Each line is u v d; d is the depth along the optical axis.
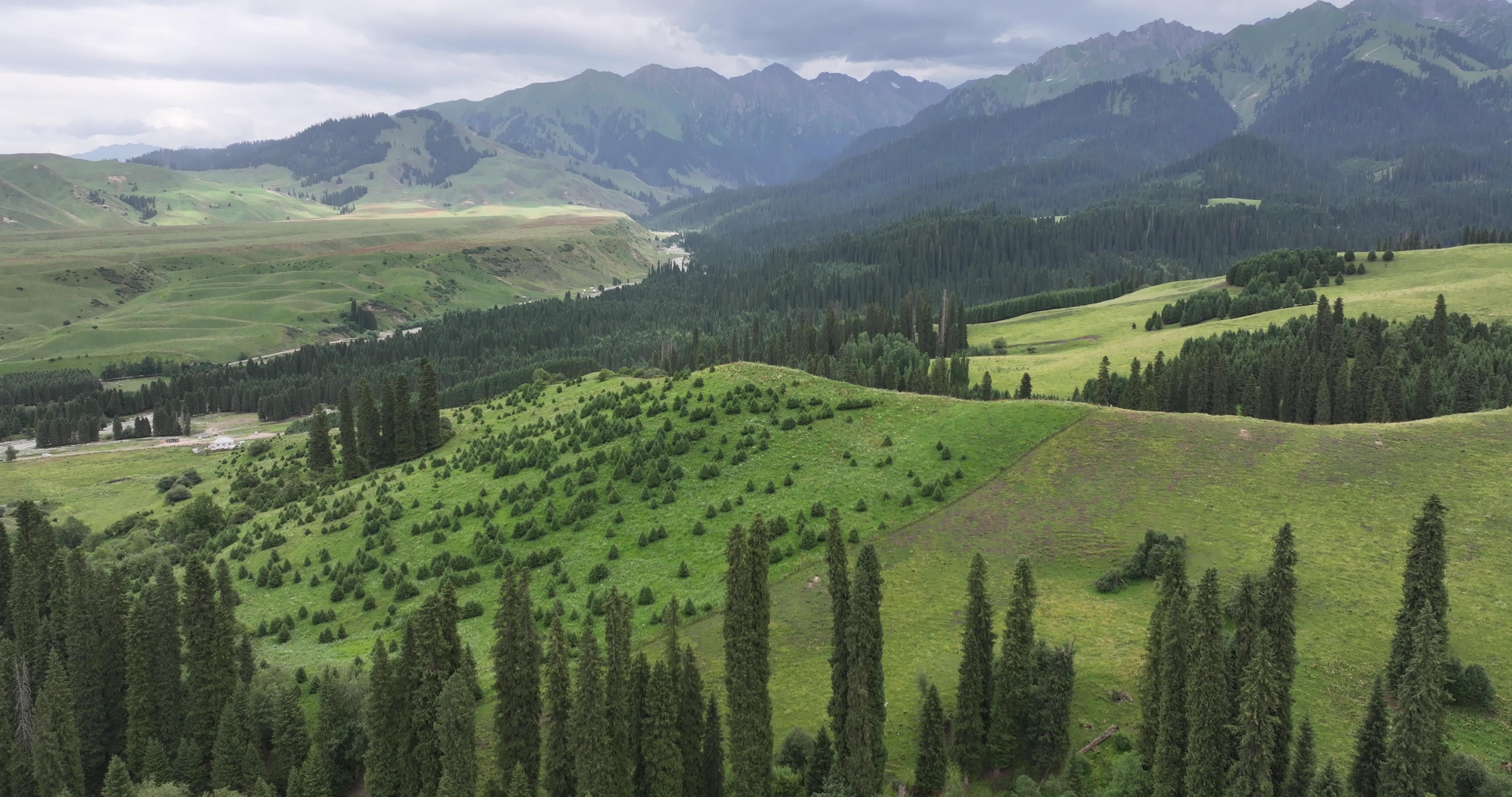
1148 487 96.06
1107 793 57.25
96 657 78.50
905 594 83.31
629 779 60.41
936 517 95.81
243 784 70.12
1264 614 59.81
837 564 62.94
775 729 67.62
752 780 59.78
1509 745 58.97
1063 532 91.06
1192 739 54.38
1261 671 53.06
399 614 95.25
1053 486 98.75
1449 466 93.31
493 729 71.62
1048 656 63.94
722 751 63.28
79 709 77.50
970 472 103.38
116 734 79.38
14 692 75.19
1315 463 96.06
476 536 107.44
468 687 63.94
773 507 101.44
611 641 60.91
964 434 112.06
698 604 84.69
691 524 100.81
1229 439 102.56
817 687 72.00
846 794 58.41
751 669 60.41
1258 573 79.62
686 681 61.91
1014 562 87.50
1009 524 93.44
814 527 95.81
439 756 65.62
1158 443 103.31
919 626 78.38
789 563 89.81
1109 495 95.75
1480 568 77.56
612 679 60.84
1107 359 158.25
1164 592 65.56
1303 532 85.56
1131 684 67.81
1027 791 58.47
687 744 61.75
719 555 93.38
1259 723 52.62
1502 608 72.19
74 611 78.25
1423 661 52.16
